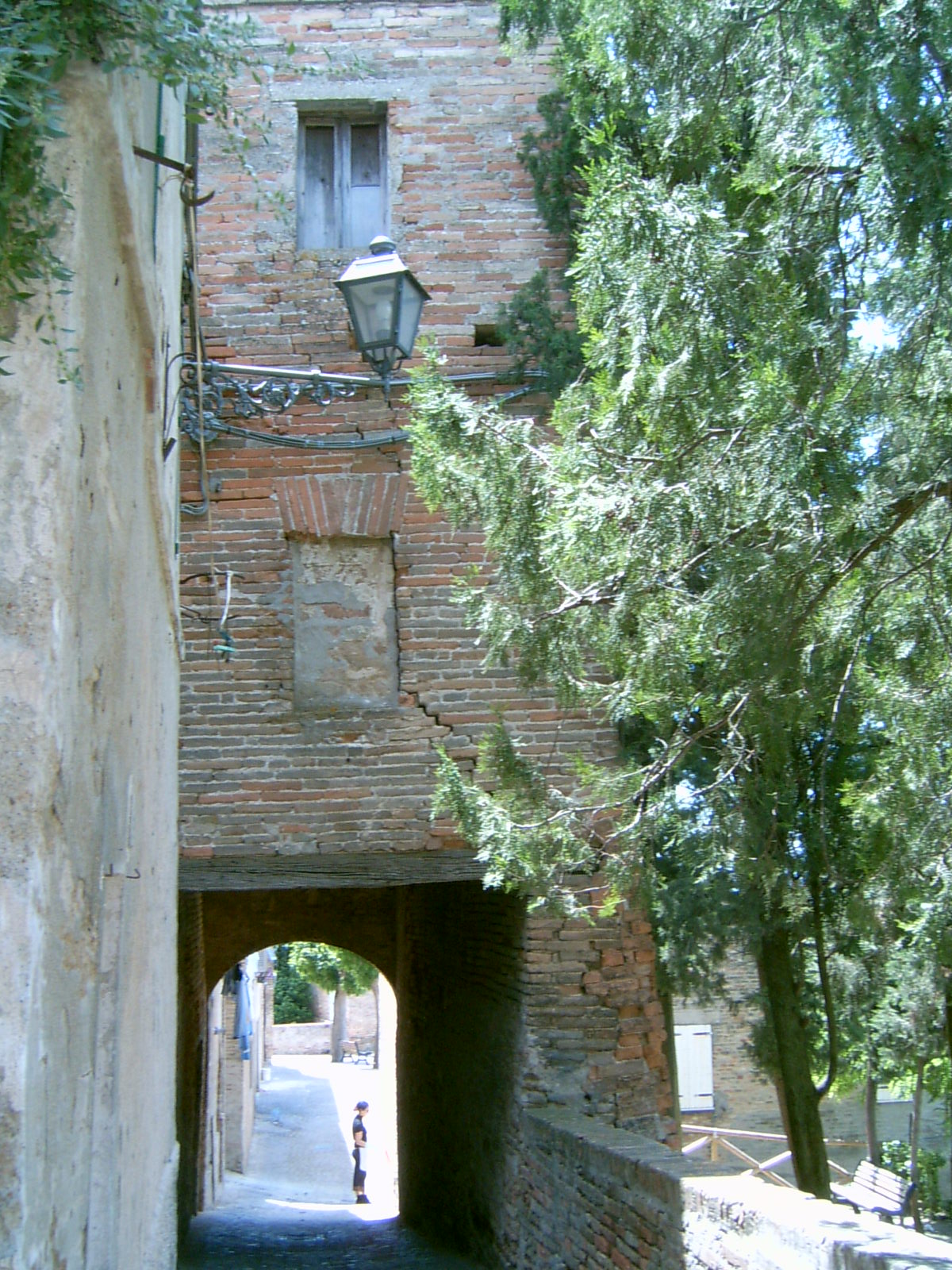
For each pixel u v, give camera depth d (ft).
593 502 16.89
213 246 29.25
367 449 28.45
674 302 16.01
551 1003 28.35
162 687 18.29
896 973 29.01
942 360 17.13
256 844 27.04
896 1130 74.90
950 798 19.61
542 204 29.35
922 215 15.83
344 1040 161.89
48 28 8.95
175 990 21.75
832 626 17.95
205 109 12.69
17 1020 7.63
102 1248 11.00
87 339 9.45
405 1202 47.21
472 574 20.85
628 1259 21.44
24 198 8.65
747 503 16.34
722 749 21.49
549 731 27.73
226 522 28.09
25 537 8.30
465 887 35.37
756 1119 76.64
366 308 23.30
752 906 25.70
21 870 7.84
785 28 17.06
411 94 30.12
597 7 18.15
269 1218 53.52
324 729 27.50
